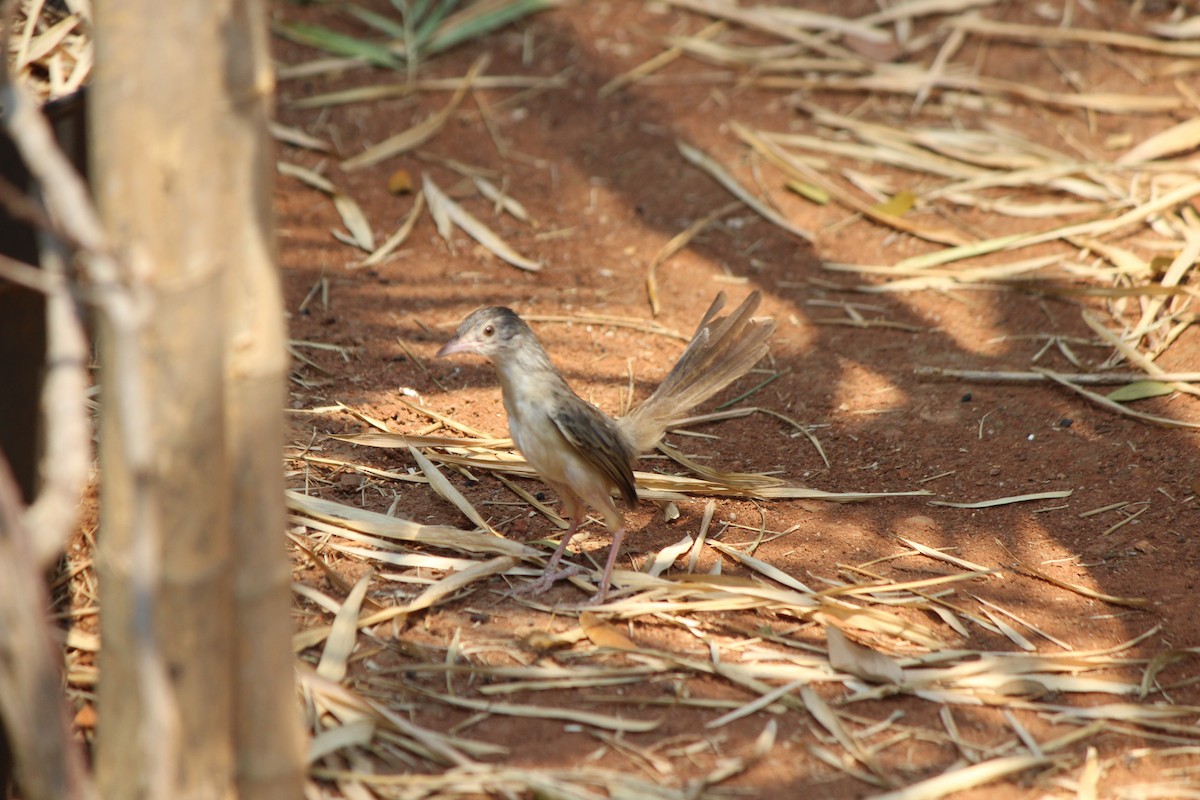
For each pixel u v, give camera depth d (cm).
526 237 1541
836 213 1594
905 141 1681
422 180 1625
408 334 1350
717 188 1638
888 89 1766
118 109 535
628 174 1655
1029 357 1322
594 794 741
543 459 963
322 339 1320
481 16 1877
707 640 920
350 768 763
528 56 1847
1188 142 1592
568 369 1299
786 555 1034
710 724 821
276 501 619
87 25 979
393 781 739
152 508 512
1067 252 1487
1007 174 1597
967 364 1316
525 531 1061
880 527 1077
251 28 558
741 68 1831
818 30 1864
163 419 555
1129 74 1756
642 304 1433
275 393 606
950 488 1134
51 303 546
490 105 1755
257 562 615
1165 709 855
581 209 1597
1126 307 1386
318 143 1641
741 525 1078
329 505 1029
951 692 871
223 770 618
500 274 1476
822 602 943
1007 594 991
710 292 1457
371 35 1867
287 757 652
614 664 880
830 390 1289
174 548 570
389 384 1257
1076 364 1300
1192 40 1797
